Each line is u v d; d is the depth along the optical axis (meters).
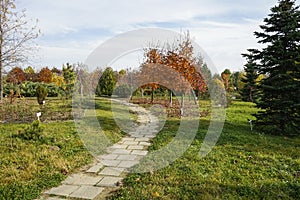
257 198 3.41
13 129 8.00
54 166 4.75
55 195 3.66
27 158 5.11
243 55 8.37
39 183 3.98
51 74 25.77
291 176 4.16
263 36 8.07
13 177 4.16
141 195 3.57
